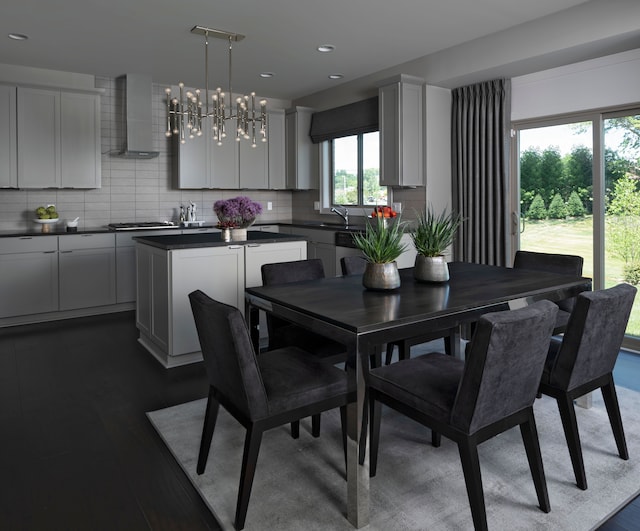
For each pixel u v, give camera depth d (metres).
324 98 6.28
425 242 2.64
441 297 2.28
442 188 5.05
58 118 5.16
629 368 3.61
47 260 4.95
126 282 5.43
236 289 3.82
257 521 1.88
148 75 5.50
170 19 3.83
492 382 1.68
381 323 1.85
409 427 2.67
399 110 4.79
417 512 1.93
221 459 2.34
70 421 2.76
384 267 2.42
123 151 5.57
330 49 4.58
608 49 3.72
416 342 2.92
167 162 6.16
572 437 2.08
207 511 1.96
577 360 2.05
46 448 2.46
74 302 5.13
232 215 3.82
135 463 2.32
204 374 3.50
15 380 3.38
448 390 1.88
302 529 1.84
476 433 1.74
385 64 5.07
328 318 1.92
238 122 4.17
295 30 4.07
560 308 3.26
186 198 6.35
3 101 4.88
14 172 4.96
